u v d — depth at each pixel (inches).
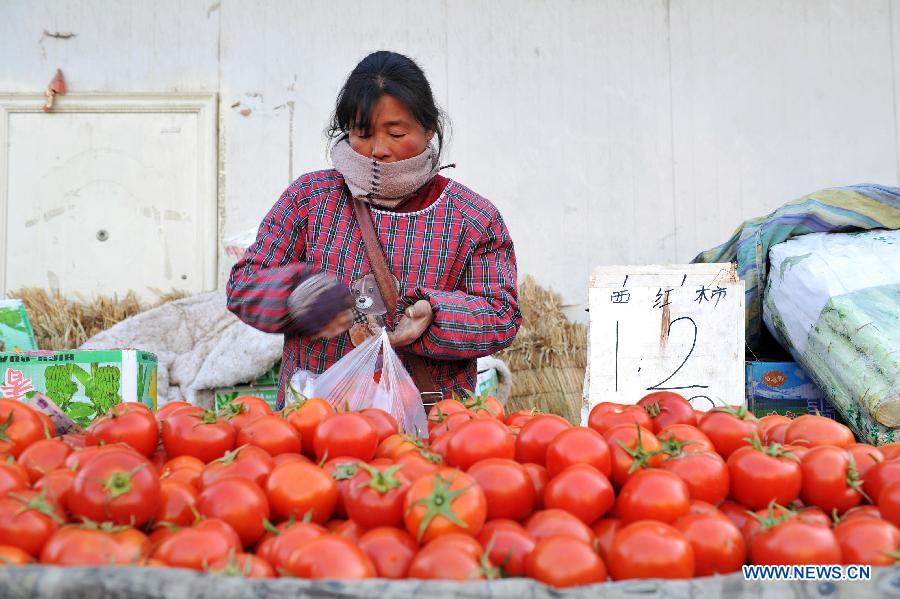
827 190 183.9
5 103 272.5
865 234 172.4
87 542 57.4
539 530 64.3
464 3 283.6
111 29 276.7
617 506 68.7
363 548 61.9
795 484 71.4
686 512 66.6
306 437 82.0
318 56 280.4
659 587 54.9
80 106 274.5
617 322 140.0
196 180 276.4
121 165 275.6
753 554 64.7
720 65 284.4
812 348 157.2
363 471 68.0
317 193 118.1
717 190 283.3
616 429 76.6
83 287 273.0
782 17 284.2
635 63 284.4
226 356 210.2
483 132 282.7
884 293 152.5
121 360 159.9
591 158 283.7
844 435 82.6
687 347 138.4
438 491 62.6
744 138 283.4
